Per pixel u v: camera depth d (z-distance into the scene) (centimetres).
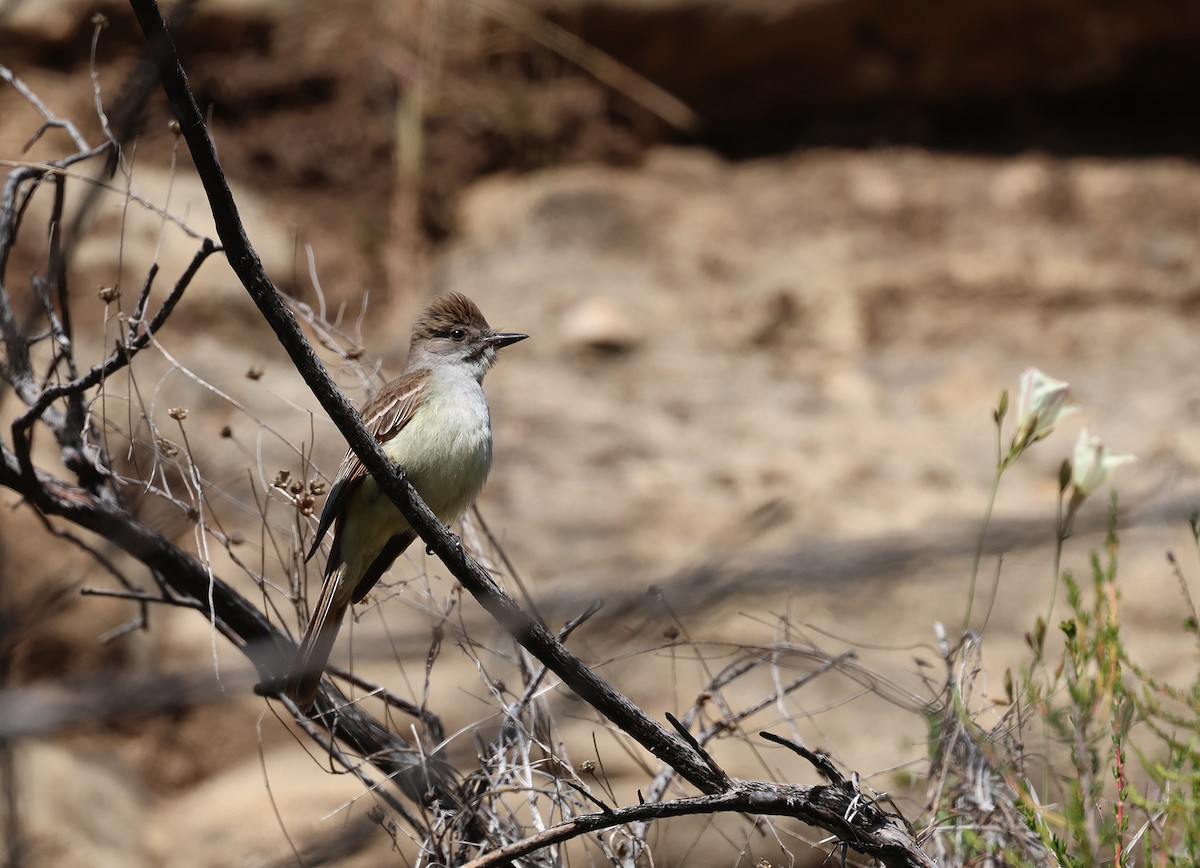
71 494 738
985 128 1747
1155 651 1218
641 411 1484
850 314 1577
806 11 1666
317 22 1723
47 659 1162
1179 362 1495
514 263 1616
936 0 1656
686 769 635
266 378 1423
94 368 713
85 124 1559
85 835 1120
